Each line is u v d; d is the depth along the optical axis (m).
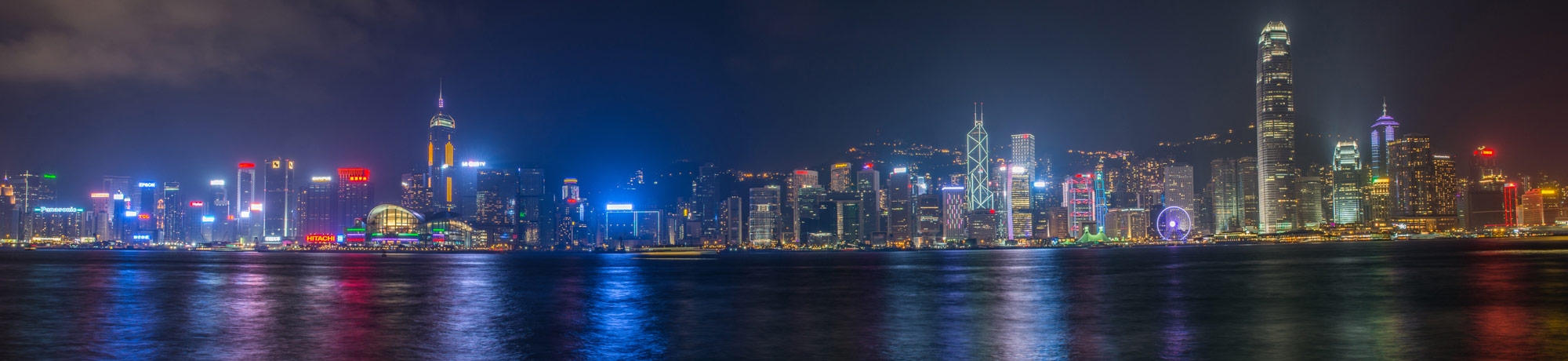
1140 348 60.19
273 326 74.38
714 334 69.56
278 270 194.12
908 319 79.19
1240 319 76.62
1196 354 57.25
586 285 133.00
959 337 66.75
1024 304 93.81
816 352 59.62
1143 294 106.69
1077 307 90.44
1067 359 55.97
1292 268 176.38
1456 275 137.62
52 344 64.31
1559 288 106.56
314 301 100.50
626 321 78.56
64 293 112.81
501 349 61.50
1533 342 60.62
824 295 109.38
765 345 62.91
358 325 75.50
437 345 63.69
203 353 59.94
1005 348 60.56
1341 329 69.25
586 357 58.19
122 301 100.19
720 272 184.12
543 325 75.56
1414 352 56.84
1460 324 71.25
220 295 108.94
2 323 76.88
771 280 147.38
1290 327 70.62
